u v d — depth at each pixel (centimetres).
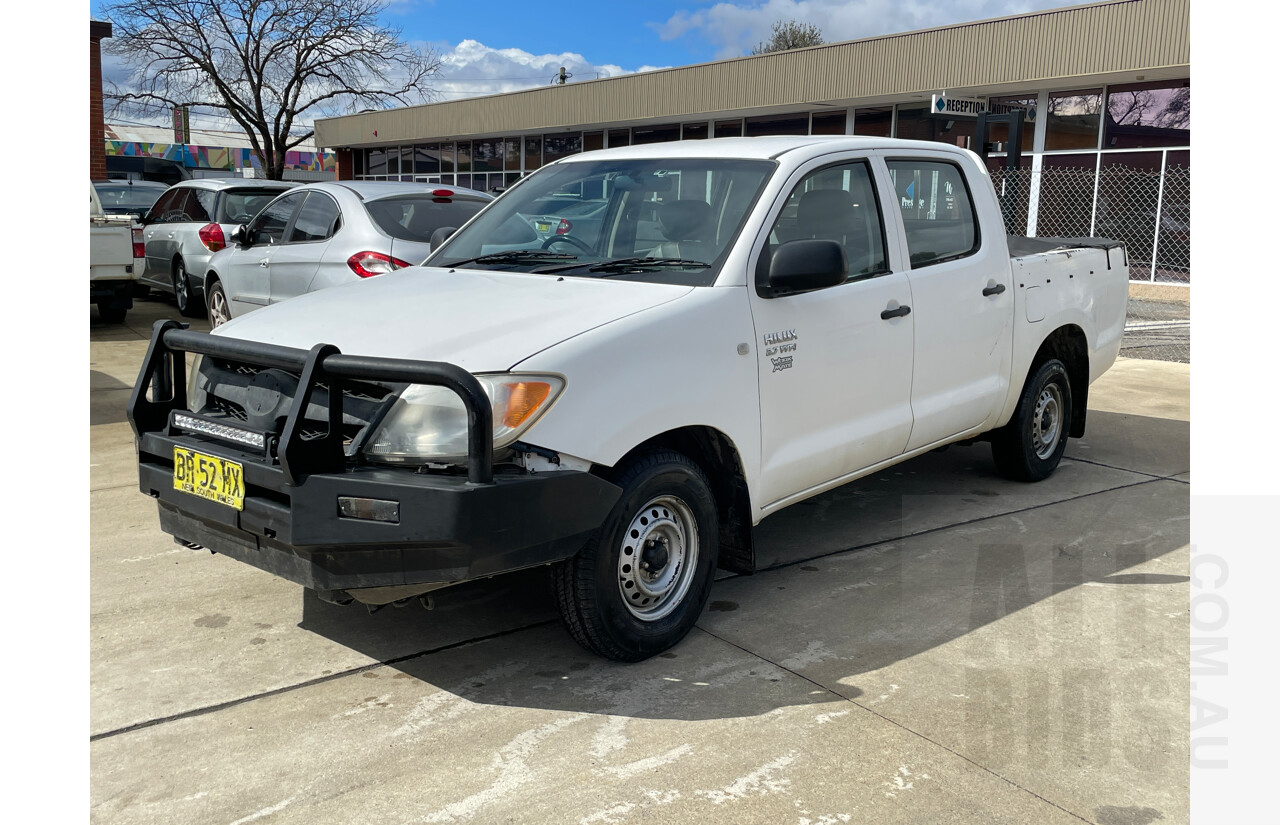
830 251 358
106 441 659
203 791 270
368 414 311
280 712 312
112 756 286
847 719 307
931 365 461
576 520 309
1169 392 873
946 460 630
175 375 363
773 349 375
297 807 263
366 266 673
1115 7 1617
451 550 288
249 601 398
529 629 376
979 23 1794
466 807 262
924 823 255
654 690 327
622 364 323
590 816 258
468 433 288
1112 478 587
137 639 362
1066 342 589
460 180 3184
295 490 299
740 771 279
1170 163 1695
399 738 297
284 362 310
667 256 385
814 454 400
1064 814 258
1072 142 1825
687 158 425
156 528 484
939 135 1991
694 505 355
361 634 370
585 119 2572
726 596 408
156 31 2983
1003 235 518
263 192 1197
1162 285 1692
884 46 1933
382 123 3309
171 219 1305
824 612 390
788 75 2089
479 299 361
